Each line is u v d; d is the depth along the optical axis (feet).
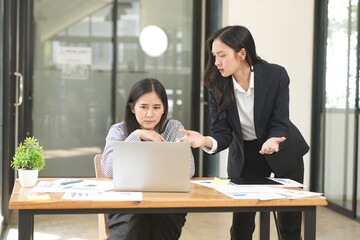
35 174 6.81
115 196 6.10
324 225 14.66
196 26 19.51
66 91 18.67
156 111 7.84
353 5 15.49
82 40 18.71
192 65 19.52
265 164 9.02
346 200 16.05
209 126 19.13
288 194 6.50
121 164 6.55
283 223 9.18
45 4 18.34
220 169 18.58
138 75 19.16
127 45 19.06
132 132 7.82
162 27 19.29
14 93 15.19
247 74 8.18
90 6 18.74
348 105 15.84
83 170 18.93
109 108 19.01
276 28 18.20
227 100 8.20
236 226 8.95
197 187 7.01
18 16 17.35
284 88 8.30
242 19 18.02
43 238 12.69
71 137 18.79
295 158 8.79
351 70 15.62
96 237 12.89
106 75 18.95
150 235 7.14
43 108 18.49
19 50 17.78
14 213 15.89
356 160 15.24
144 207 5.90
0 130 13.52
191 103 19.56
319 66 18.03
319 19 18.08
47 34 18.40
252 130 8.59
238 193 6.52
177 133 8.26
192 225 14.37
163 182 6.55
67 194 6.16
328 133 17.37
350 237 13.25
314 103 18.28
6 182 13.97
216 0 18.97
